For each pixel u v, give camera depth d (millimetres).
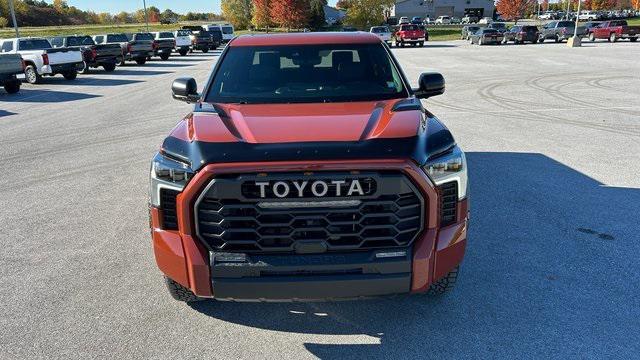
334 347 3127
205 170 2770
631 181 6062
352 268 2801
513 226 4812
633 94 12922
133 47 28516
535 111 10852
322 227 2777
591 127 9133
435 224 2889
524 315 3404
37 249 4621
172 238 2943
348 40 4555
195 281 2891
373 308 3543
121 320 3449
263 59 4367
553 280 3838
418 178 2779
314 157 2754
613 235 4586
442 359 2986
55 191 6340
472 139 8359
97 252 4535
